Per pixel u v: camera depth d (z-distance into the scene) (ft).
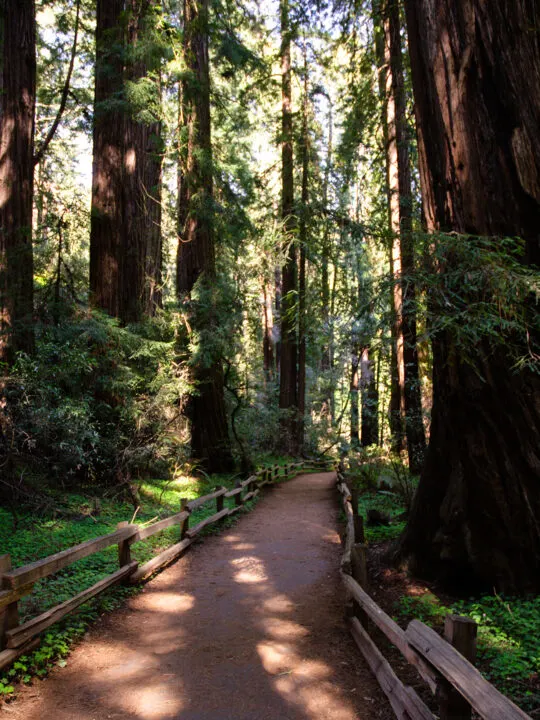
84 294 46.80
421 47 20.77
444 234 15.38
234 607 21.25
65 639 17.04
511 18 18.60
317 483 67.72
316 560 28.68
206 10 50.08
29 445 30.76
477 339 14.88
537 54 18.51
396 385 55.47
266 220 39.11
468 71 19.25
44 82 67.26
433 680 10.53
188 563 27.99
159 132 52.26
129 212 50.44
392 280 15.84
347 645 17.51
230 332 52.44
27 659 15.14
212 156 52.90
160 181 54.60
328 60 61.21
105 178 47.78
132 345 43.57
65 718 12.85
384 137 53.62
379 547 27.78
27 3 41.88
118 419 42.55
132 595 22.39
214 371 60.90
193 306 51.90
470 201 19.25
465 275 14.90
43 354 32.91
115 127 48.01
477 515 20.26
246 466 59.77
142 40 42.32
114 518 35.42
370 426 81.15
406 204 27.35
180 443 48.06
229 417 72.23
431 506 22.34
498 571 19.63
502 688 13.94
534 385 18.79
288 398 90.94
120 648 17.12
